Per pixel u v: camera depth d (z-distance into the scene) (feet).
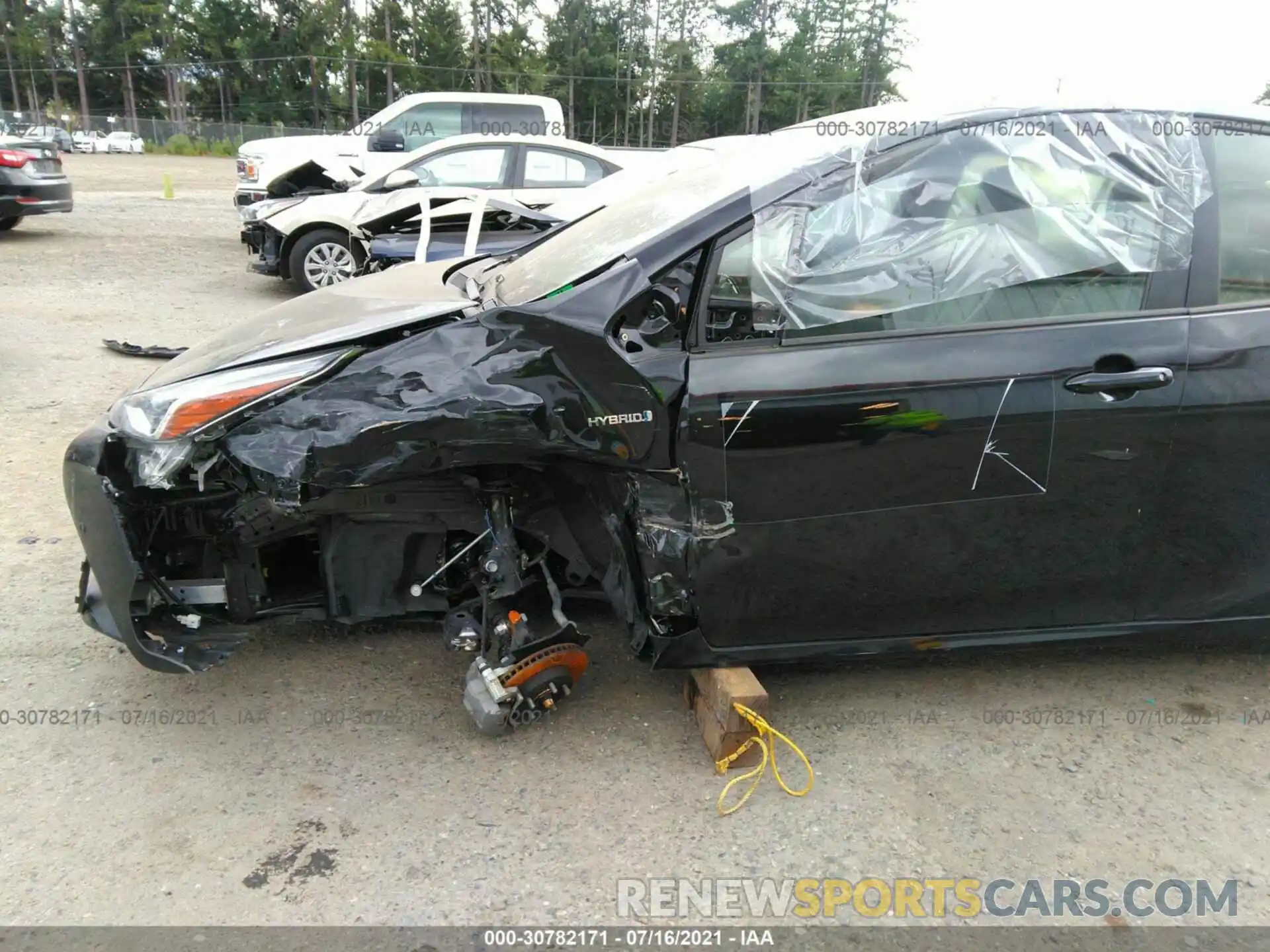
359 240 28.37
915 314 8.00
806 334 7.91
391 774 8.11
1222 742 8.73
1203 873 7.18
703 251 7.99
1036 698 9.34
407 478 7.68
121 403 7.95
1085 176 8.34
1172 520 8.27
